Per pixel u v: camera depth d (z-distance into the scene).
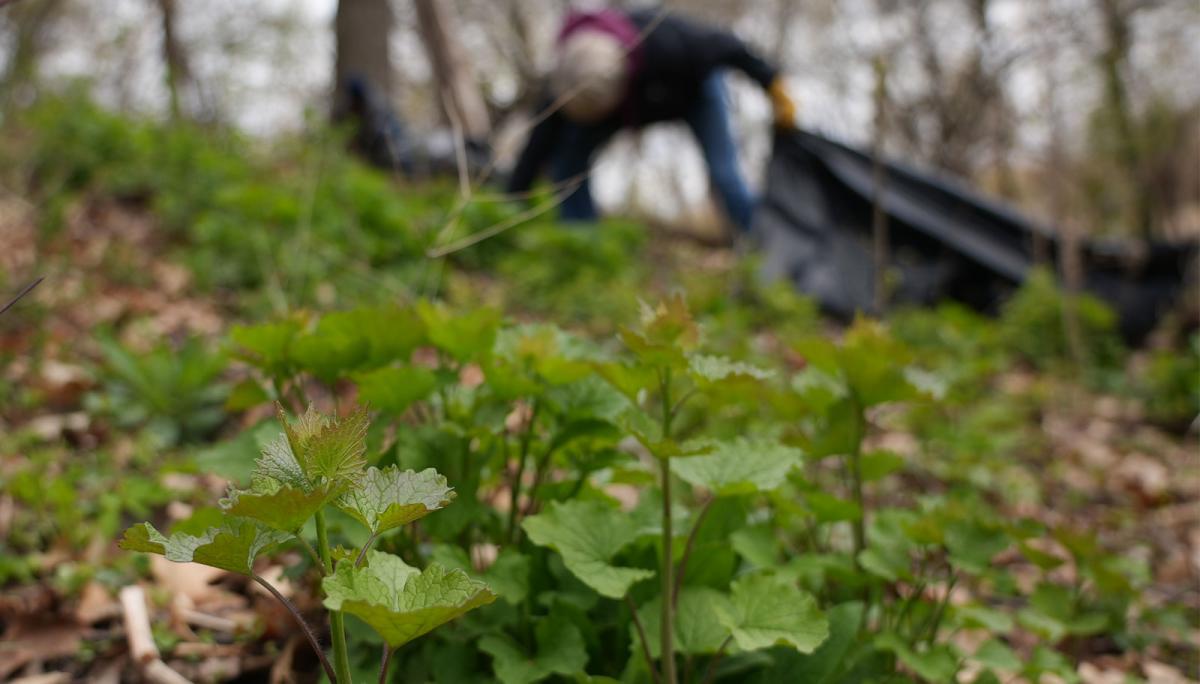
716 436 1.73
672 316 1.05
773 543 1.28
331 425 0.70
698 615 1.14
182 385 2.66
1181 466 3.49
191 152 5.38
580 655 1.09
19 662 1.48
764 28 12.76
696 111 6.41
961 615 1.35
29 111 5.73
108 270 3.99
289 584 1.57
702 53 5.95
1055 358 4.64
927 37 8.77
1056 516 2.84
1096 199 6.23
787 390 1.41
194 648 1.51
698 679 1.16
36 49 6.64
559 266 5.13
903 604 1.36
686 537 1.18
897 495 2.66
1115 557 1.68
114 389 2.71
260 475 0.72
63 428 2.52
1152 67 6.93
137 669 1.46
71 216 4.58
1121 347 4.74
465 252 5.14
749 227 6.39
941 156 8.37
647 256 7.04
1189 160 7.10
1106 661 1.84
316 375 1.31
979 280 5.71
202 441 2.62
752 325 4.66
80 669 1.50
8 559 1.75
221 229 4.27
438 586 0.72
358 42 8.56
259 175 5.58
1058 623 1.48
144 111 6.29
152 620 1.59
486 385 1.30
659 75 6.05
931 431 2.89
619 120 6.39
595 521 1.11
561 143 6.46
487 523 1.35
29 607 1.65
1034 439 3.48
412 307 1.32
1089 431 3.83
